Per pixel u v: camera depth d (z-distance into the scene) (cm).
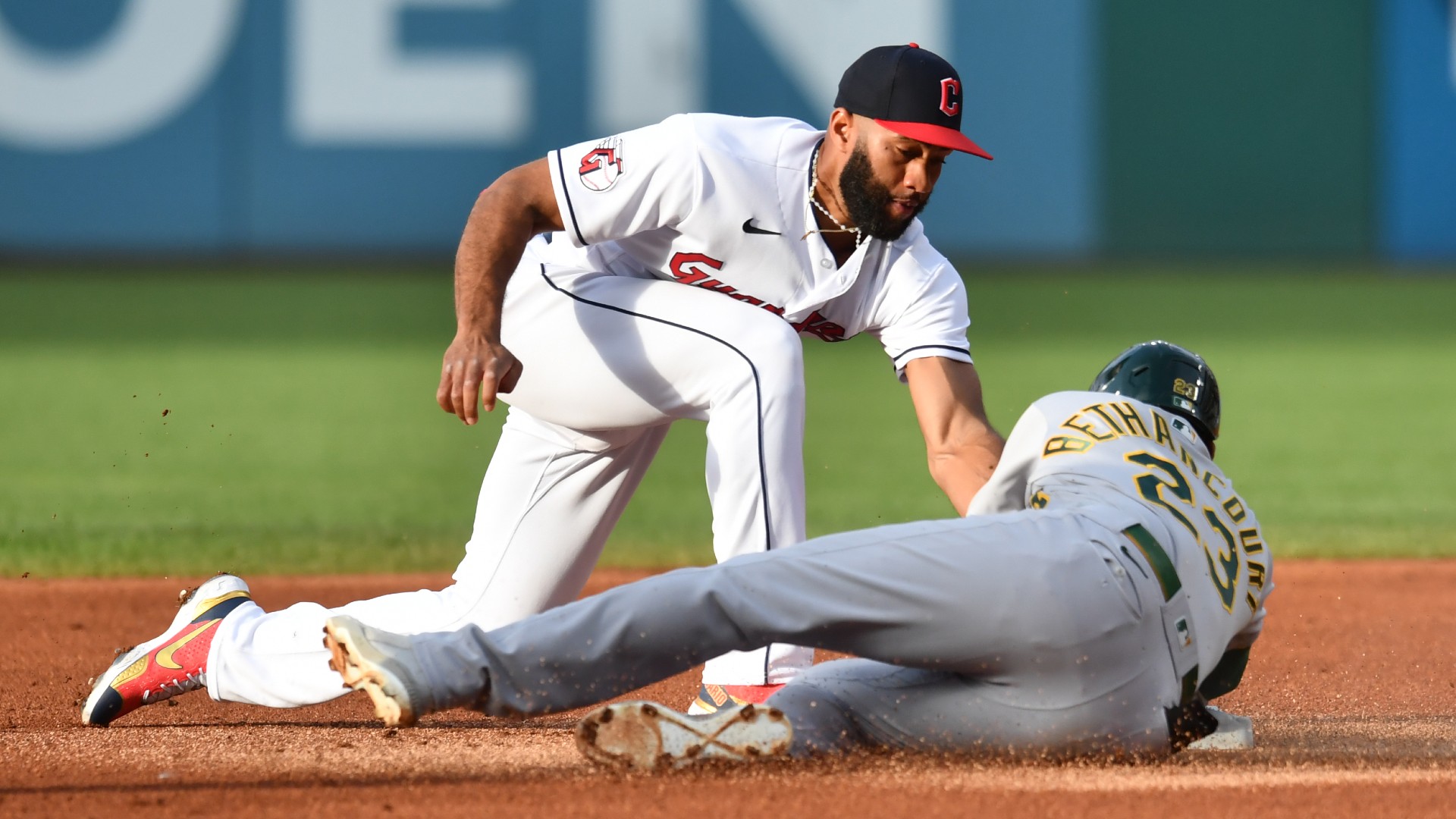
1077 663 983
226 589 1260
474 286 1184
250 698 1220
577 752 1157
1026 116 6562
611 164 1216
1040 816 948
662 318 1208
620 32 6162
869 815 945
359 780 1061
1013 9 6469
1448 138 6706
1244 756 1136
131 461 3122
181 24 6191
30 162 6234
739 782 1016
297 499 2766
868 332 1334
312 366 4572
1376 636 1784
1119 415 1090
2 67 6144
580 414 1241
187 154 6284
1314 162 6719
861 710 1072
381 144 6266
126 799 1004
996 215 6638
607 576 2162
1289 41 6644
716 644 995
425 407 3953
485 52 6194
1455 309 5891
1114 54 6569
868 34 6247
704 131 1218
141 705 1267
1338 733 1259
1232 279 6556
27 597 1962
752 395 1174
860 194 1201
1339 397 4144
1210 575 1038
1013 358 4647
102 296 5903
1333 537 2444
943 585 967
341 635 975
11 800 1003
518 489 1298
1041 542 976
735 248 1239
